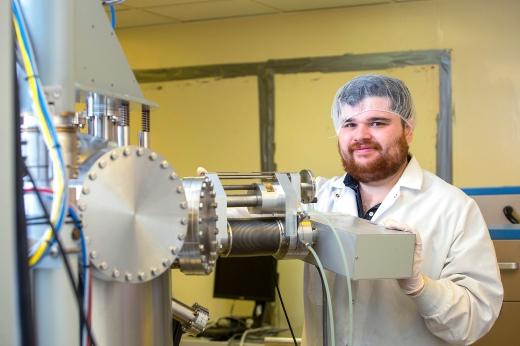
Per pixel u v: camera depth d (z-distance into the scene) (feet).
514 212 8.64
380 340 5.69
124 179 3.33
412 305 5.69
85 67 3.45
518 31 12.16
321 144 13.16
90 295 3.17
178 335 4.60
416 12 12.59
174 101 14.19
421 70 12.57
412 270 4.11
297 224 4.41
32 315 3.05
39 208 3.10
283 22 13.37
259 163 13.58
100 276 3.34
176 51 14.15
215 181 4.29
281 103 13.43
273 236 4.39
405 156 6.04
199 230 3.82
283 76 13.41
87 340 3.19
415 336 5.68
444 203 5.90
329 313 4.49
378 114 5.87
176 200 3.51
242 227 4.33
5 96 3.01
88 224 3.21
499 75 12.25
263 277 12.75
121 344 3.55
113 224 3.30
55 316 3.06
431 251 5.77
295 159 13.34
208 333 11.98
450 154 12.43
